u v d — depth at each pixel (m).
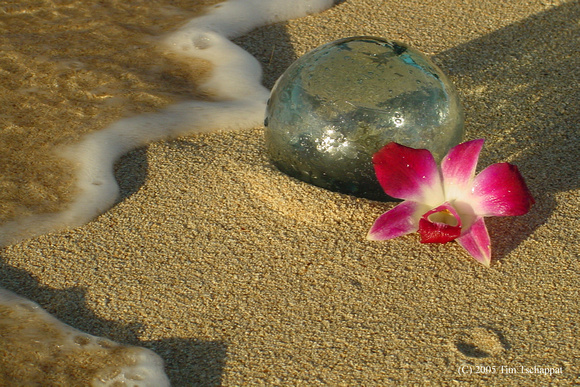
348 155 0.67
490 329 0.62
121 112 0.77
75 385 0.60
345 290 0.64
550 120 0.76
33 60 0.81
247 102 0.79
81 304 0.64
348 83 0.68
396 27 0.87
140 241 0.67
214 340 0.62
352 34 0.86
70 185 0.71
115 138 0.74
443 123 0.68
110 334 0.63
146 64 0.82
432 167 0.66
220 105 0.78
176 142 0.74
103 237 0.68
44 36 0.85
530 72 0.81
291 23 0.88
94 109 0.77
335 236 0.67
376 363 0.61
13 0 0.89
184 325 0.63
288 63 0.83
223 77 0.81
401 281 0.65
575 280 0.65
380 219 0.66
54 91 0.78
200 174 0.71
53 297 0.64
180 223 0.68
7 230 0.68
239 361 0.62
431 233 0.65
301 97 0.68
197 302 0.64
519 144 0.74
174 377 0.61
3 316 0.63
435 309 0.63
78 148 0.73
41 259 0.66
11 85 0.79
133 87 0.79
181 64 0.83
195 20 0.88
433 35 0.86
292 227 0.68
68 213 0.69
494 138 0.74
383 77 0.68
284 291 0.64
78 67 0.81
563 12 0.88
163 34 0.86
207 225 0.68
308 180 0.69
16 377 0.61
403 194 0.66
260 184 0.70
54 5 0.89
